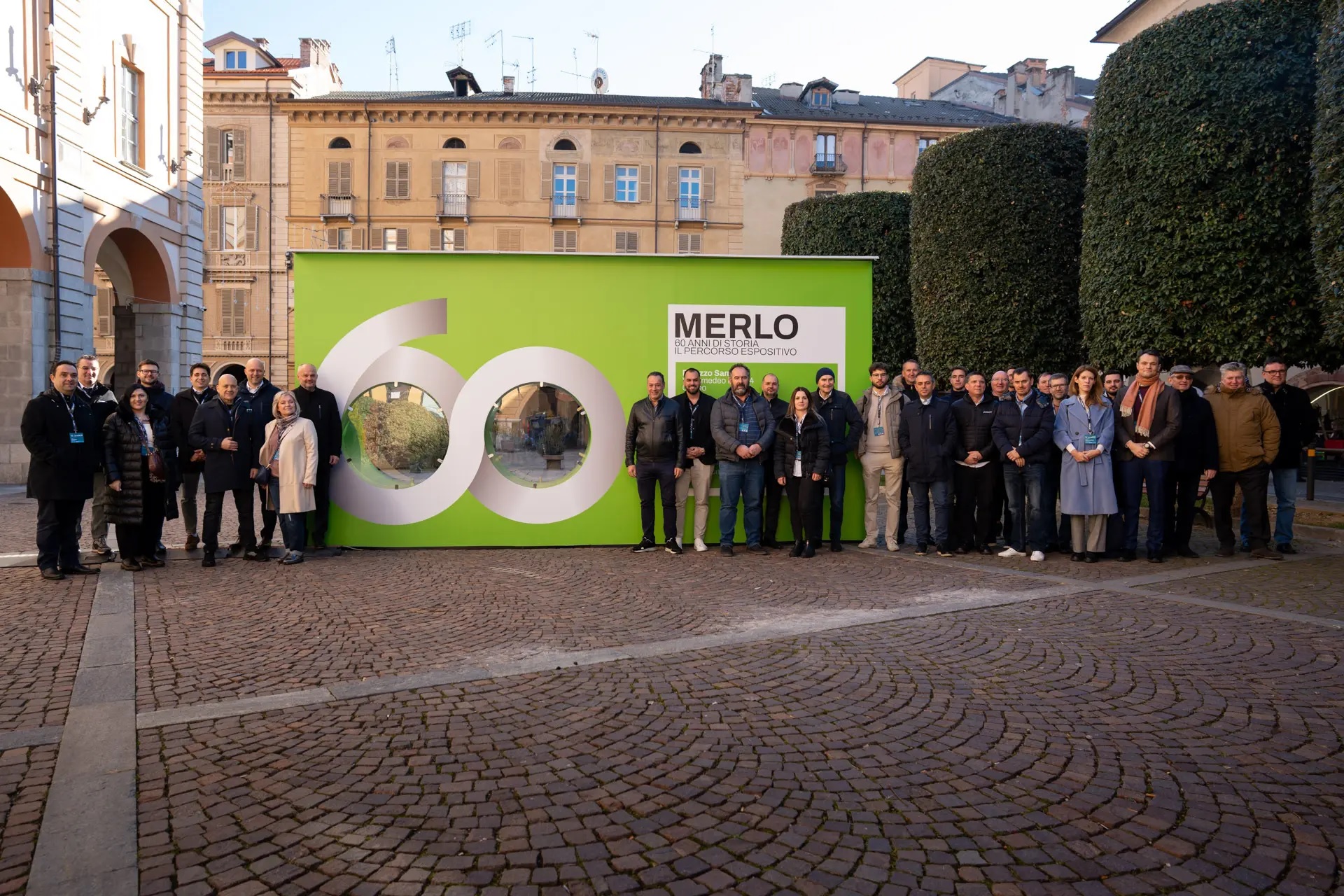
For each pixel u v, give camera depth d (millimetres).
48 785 3355
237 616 6215
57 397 7578
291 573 7980
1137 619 6109
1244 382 8742
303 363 9414
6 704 4293
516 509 9625
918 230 14898
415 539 9523
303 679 4711
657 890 2645
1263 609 6391
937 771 3510
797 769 3527
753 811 3156
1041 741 3834
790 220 19844
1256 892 2631
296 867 2768
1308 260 10055
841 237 18547
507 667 4914
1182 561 8648
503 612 6344
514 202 39250
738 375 9102
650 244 40000
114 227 20453
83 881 2668
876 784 3391
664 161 39844
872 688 4551
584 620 6098
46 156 18250
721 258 9773
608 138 39562
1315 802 3230
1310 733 3916
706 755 3666
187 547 9227
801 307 9914
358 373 9469
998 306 13641
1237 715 4141
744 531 10164
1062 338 13609
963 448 9180
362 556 8992
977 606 6539
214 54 40531
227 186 38625
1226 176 10266
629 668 4887
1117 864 2793
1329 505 11141
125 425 7910
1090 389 8555
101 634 5668
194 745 3768
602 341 9711
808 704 4305
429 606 6582
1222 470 8828
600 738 3859
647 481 9305
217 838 2947
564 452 9781
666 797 3271
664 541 9852
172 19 22922
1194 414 8820
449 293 9570
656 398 9188
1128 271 11148
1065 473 8617
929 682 4652
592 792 3314
